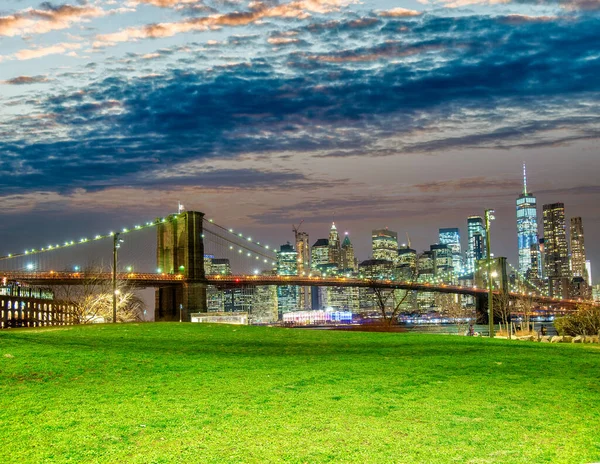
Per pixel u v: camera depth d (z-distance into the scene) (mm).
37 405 17562
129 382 21094
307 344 35344
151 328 46094
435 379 22172
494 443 14359
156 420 16000
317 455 13445
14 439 14461
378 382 21375
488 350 32562
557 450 13922
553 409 17594
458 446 14117
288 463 12984
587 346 36906
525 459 13320
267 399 18453
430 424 15875
